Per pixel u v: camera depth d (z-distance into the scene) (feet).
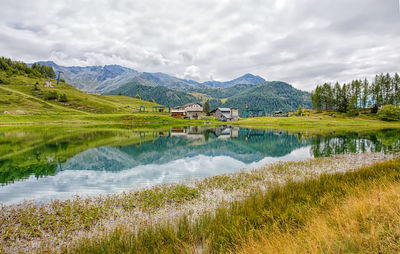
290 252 15.99
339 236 18.17
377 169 47.57
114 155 85.10
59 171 61.21
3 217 32.68
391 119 310.86
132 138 139.54
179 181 52.42
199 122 338.75
